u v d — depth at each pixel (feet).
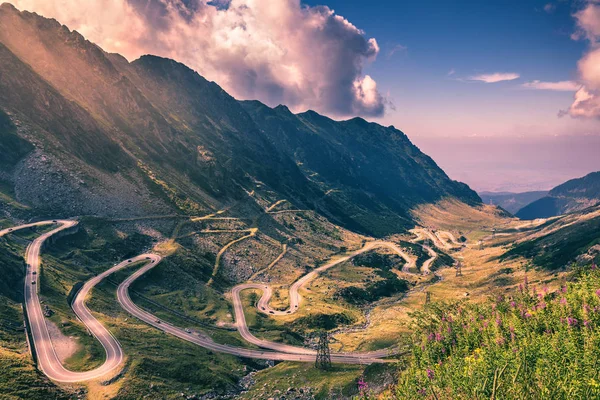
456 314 401.90
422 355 314.35
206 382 495.41
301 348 647.97
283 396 483.51
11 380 369.50
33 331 474.49
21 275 585.63
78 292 622.13
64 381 415.23
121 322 574.97
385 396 295.28
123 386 424.46
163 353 520.83
